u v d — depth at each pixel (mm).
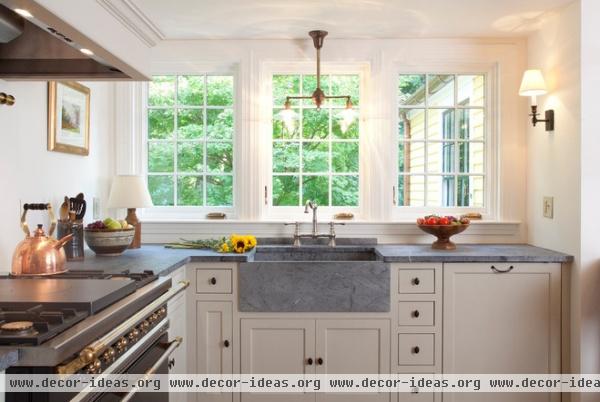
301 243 2990
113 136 3002
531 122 2904
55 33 1336
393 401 2473
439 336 2465
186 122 3156
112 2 1475
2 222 1910
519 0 2410
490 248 2742
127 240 2459
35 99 2137
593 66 2369
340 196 3148
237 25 2768
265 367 2482
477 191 3137
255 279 2463
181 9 2525
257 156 3010
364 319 2465
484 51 2986
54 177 2318
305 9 2527
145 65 1839
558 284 2467
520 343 2473
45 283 1543
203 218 3102
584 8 2363
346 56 2986
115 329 1306
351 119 2854
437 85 3121
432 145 3129
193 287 2484
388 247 2797
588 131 2369
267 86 3057
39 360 1018
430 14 2600
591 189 2371
